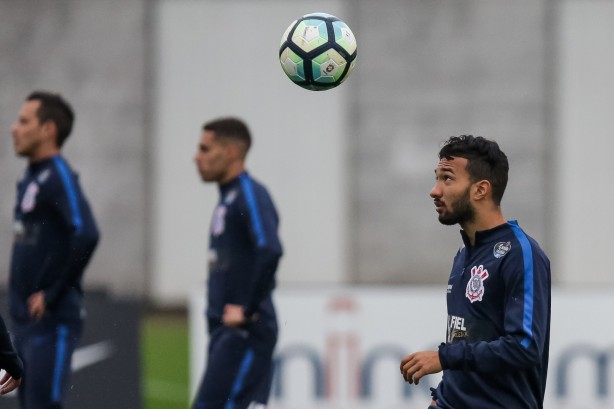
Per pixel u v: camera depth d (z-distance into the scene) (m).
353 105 61.53
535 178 60.75
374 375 28.53
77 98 61.84
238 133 21.80
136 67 61.78
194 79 61.59
